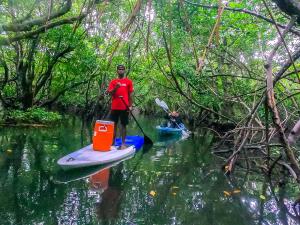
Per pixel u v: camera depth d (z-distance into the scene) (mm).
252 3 7375
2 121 11992
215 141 11836
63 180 5516
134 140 9727
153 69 15445
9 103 14125
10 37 8516
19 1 8875
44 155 7340
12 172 5801
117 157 7359
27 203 4363
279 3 3010
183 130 13703
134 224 3844
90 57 13109
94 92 20562
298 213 4418
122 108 8258
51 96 18828
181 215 4203
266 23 7816
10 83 16266
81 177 5777
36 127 12266
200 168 6957
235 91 10438
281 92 8305
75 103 22375
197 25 7863
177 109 20000
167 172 6480
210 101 11359
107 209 4281
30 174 5742
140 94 21969
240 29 8289
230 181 5965
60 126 13531
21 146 8227
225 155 8688
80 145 8953
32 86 15609
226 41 9680
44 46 14094
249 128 6637
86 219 3920
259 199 4977
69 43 12539
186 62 10031
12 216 3912
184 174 6375
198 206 4574
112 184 5434
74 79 15812
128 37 2500
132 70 15953
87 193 4898
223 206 4617
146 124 19203
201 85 10867
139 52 14297
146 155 8266
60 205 4340
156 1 2414
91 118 17719
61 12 7734
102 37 9633
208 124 15680
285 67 4195
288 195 5215
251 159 7883
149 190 5207
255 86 9945
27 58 13641
